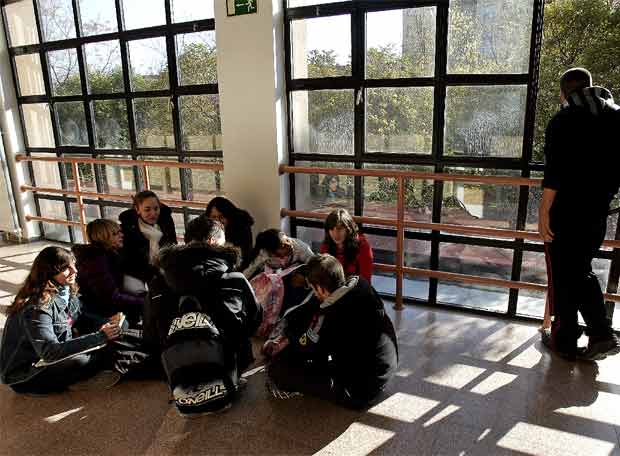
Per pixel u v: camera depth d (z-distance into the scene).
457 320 3.01
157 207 2.98
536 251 2.89
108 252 2.64
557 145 2.20
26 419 2.13
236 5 3.27
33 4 4.53
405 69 3.04
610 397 2.17
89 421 2.11
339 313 1.98
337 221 2.72
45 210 5.20
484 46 2.80
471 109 2.91
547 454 1.83
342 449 1.88
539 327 2.87
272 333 2.57
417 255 3.28
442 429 1.99
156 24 3.90
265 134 3.39
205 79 3.80
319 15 3.19
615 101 2.60
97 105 4.44
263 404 2.19
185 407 1.96
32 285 2.16
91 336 2.20
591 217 2.23
